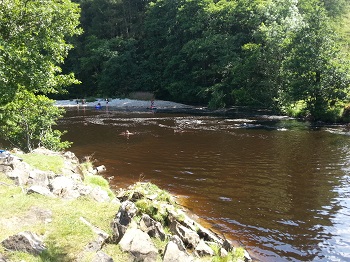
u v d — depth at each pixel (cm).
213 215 1185
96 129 3119
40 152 1511
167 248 723
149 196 1143
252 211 1220
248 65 4303
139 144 2430
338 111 3291
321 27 3450
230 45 4975
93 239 721
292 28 4253
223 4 5356
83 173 1484
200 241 890
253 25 4856
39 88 1530
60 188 1005
